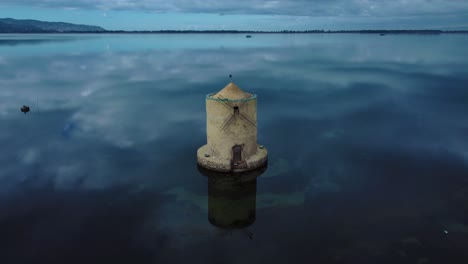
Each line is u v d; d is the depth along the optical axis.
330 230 16.20
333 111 39.00
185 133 31.31
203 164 21.36
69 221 17.11
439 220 16.72
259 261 14.27
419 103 43.09
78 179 21.97
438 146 27.08
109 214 17.78
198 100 46.56
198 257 14.53
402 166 23.20
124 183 21.31
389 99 45.69
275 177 21.52
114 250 14.96
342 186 20.39
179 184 21.14
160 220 17.25
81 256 14.56
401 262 13.95
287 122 34.25
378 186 20.36
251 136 21.02
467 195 19.06
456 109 39.53
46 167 23.94
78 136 31.17
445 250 14.60
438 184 20.50
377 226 16.42
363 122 34.22
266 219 17.22
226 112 20.03
